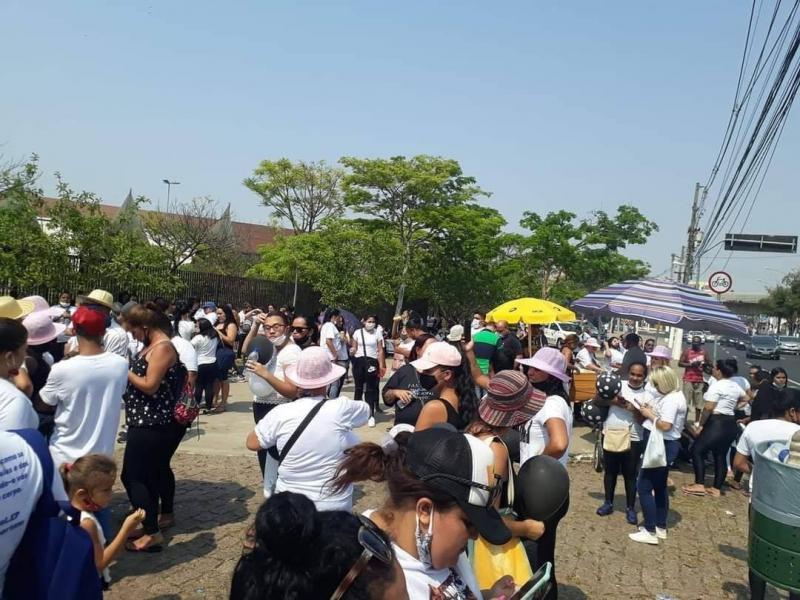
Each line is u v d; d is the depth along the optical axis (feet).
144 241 62.59
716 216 55.57
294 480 12.85
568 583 17.87
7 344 10.97
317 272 86.43
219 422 34.55
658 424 21.08
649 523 21.24
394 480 6.46
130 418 16.97
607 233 119.85
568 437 14.56
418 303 112.06
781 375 34.60
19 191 49.21
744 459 18.58
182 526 19.40
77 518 8.18
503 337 35.73
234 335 38.78
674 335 93.20
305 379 13.37
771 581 13.69
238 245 121.39
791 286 262.26
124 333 24.64
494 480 6.62
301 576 4.81
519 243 116.37
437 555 6.30
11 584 7.61
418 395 19.69
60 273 48.93
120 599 14.78
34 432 7.98
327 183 129.80
